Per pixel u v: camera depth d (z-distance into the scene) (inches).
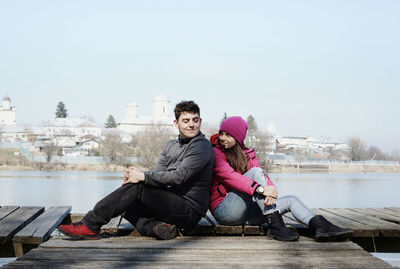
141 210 170.4
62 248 152.9
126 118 5423.2
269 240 167.6
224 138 170.9
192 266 131.7
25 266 130.0
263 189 163.2
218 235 182.9
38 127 4781.0
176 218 164.9
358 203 887.1
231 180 165.9
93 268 128.6
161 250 151.4
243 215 172.9
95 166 2711.6
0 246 184.9
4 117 6382.9
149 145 2736.2
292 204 172.7
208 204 172.4
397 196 1065.5
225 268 130.0
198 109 165.0
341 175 2743.6
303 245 158.6
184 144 166.1
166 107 5674.2
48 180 1552.7
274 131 6067.9
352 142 4633.4
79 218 235.3
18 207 243.9
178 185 159.6
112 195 160.6
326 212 247.6
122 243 160.2
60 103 5703.7
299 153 4379.9
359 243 207.6
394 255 257.8
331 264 134.6
